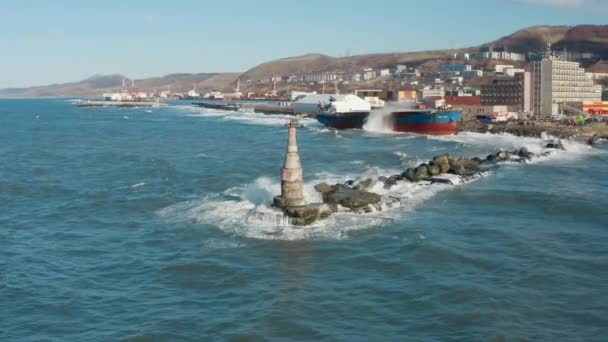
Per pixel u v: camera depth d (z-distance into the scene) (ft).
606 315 104.58
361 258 136.36
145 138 459.32
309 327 100.83
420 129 465.06
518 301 110.32
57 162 312.50
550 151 331.77
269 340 96.89
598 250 141.38
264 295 115.44
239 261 136.05
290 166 168.76
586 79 650.02
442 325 100.83
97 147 391.04
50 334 100.78
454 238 151.33
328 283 121.19
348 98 597.52
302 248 144.56
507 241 148.66
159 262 137.18
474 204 190.60
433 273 125.80
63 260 140.87
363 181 210.79
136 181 244.83
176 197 208.13
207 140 434.30
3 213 191.83
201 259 137.69
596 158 313.94
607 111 616.80
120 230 167.22
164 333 99.96
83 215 187.32
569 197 200.13
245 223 167.73
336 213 174.81
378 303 110.63
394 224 164.66
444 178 225.97
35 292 119.85
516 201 195.21
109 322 104.99
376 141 408.26
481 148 357.41
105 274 130.31
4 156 341.82
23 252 147.74
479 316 103.76
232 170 268.62
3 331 102.01
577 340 95.25
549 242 148.05
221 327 101.71
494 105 619.67
